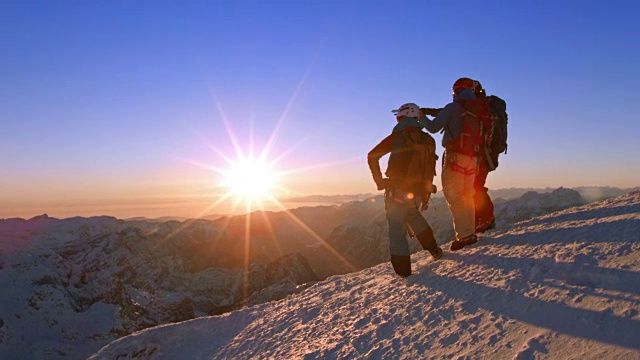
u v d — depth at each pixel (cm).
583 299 333
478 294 416
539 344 304
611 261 375
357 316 500
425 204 555
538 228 557
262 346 545
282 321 594
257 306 706
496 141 613
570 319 316
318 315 564
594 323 299
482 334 351
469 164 565
